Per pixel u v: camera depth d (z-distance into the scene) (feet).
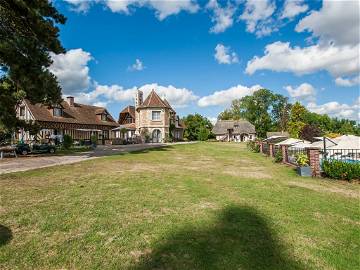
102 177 36.76
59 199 25.31
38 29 56.44
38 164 52.16
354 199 27.37
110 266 13.89
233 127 265.75
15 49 53.21
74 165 49.98
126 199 25.44
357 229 19.08
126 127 177.17
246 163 58.03
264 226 19.17
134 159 61.93
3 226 18.74
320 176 40.65
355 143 49.90
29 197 25.94
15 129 66.59
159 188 30.19
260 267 13.85
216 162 59.11
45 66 59.11
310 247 16.19
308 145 67.46
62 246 15.93
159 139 165.58
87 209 22.40
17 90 61.31
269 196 27.58
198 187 31.04
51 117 138.31
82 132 154.40
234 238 17.10
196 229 18.44
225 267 13.75
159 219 20.29
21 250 15.40
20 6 53.16
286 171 46.14
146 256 14.85
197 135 226.79
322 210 23.18
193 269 13.56
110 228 18.54
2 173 39.70
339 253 15.55
